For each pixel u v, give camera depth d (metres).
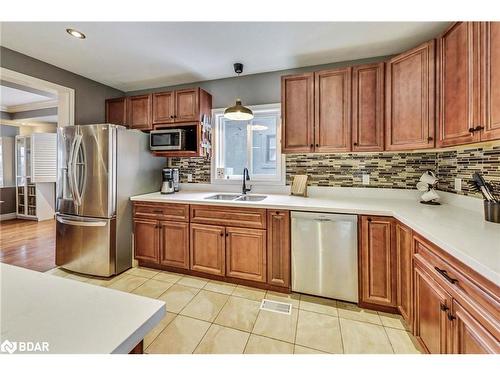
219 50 2.37
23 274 0.79
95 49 2.36
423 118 1.85
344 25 1.95
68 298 0.65
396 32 2.05
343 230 2.00
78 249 2.63
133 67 2.76
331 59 2.55
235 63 2.65
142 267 2.79
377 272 1.92
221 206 2.38
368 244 1.94
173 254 2.61
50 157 5.27
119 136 2.61
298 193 2.66
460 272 1.06
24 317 0.57
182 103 2.88
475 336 0.94
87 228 2.58
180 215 2.56
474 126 1.38
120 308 0.62
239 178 3.12
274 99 2.87
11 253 3.23
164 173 2.99
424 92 1.84
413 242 1.56
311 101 2.37
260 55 2.46
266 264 2.25
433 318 1.28
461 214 1.71
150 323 0.58
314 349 1.54
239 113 2.32
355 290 2.00
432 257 1.31
